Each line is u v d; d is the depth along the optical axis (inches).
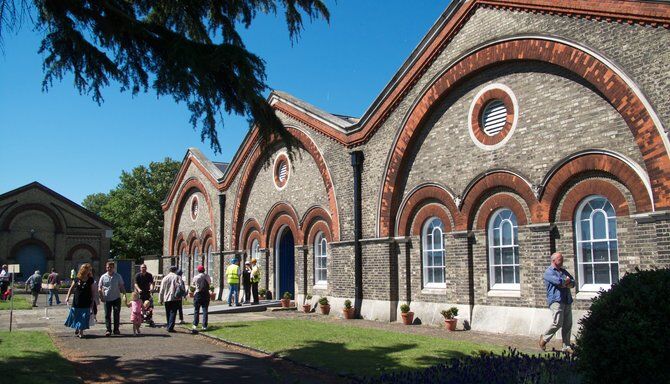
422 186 661.3
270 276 965.8
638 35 455.2
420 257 666.8
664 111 433.1
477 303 593.0
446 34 629.0
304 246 871.1
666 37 437.1
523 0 544.7
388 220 694.5
